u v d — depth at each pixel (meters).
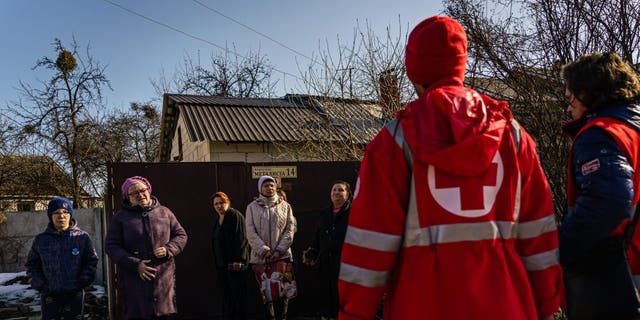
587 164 1.73
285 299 5.46
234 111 13.78
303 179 6.48
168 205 5.84
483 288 1.37
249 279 6.17
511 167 1.49
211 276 5.94
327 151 8.91
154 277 4.26
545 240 1.53
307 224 6.44
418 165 1.43
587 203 1.66
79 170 17.31
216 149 12.46
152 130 22.22
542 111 4.59
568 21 4.52
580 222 1.66
